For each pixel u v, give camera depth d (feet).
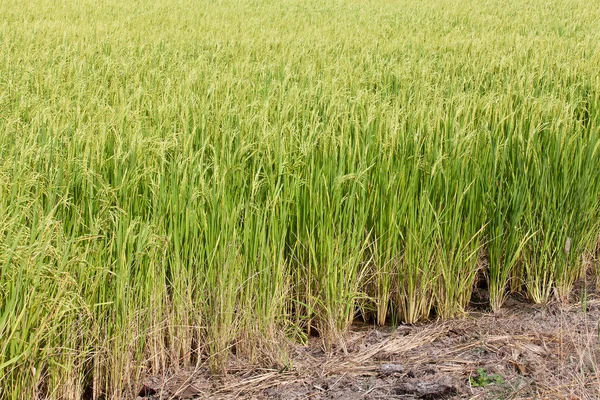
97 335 11.67
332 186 14.33
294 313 14.75
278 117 17.60
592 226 16.51
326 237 14.07
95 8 48.32
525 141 16.88
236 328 13.25
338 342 13.97
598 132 17.72
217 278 12.92
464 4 61.36
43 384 11.50
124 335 11.91
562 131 16.70
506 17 51.34
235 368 12.98
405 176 15.42
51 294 11.03
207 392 12.28
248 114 17.38
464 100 19.53
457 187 15.28
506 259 15.64
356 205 14.79
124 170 13.39
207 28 39.78
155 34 34.73
